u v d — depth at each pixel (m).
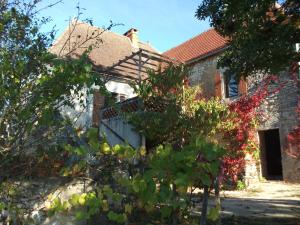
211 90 18.22
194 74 19.48
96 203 2.51
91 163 2.88
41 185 3.36
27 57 3.01
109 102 3.31
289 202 9.58
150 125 8.95
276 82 14.99
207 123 9.27
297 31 6.00
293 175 14.23
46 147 3.20
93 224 3.34
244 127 11.45
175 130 8.96
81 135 3.15
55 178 3.29
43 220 3.49
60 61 2.90
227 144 10.33
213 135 9.43
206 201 2.38
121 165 2.71
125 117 4.62
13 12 3.16
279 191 12.23
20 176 3.29
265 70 6.59
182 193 2.12
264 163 15.62
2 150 2.85
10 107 2.80
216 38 20.47
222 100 17.33
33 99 2.80
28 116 2.79
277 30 6.05
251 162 13.23
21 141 2.94
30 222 3.37
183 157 1.99
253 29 6.31
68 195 3.10
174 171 2.03
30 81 2.91
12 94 2.79
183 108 9.75
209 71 18.62
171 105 9.30
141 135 9.34
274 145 17.23
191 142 2.20
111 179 2.73
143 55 12.16
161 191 2.08
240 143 11.14
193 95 10.12
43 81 2.79
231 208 8.41
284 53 6.02
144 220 2.63
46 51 3.15
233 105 11.88
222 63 7.07
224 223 6.42
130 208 2.49
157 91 9.72
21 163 3.21
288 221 6.70
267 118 15.25
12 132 2.88
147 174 2.12
